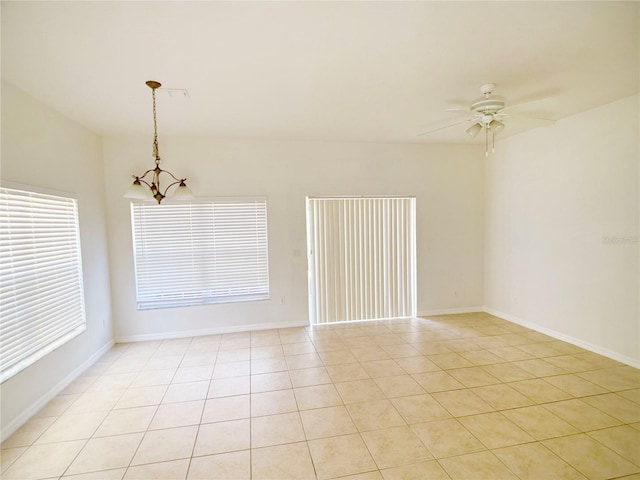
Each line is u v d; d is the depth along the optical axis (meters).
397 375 3.37
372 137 4.68
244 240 4.70
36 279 2.91
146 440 2.44
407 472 2.10
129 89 2.84
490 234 5.34
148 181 4.39
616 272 3.52
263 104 3.29
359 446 2.34
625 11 1.92
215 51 2.27
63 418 2.73
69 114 3.39
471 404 2.82
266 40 2.15
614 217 3.51
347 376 3.37
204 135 4.41
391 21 1.97
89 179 3.90
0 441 2.43
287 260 4.86
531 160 4.51
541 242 4.41
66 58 2.31
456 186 5.34
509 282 5.00
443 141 5.07
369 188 5.04
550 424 2.53
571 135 3.93
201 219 4.56
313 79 2.75
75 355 3.46
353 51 2.31
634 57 2.47
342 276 5.04
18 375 2.63
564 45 2.29
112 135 4.23
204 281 4.62
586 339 3.88
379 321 5.12
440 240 5.33
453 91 3.06
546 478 2.02
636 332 3.38
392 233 5.17
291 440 2.42
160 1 1.73
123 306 4.43
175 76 2.63
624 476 2.02
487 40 2.21
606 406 2.75
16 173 2.70
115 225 4.34
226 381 3.31
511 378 3.25
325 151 4.88
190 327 4.61
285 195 4.79
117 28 1.98
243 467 2.16
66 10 1.79
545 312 4.41
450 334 4.50
